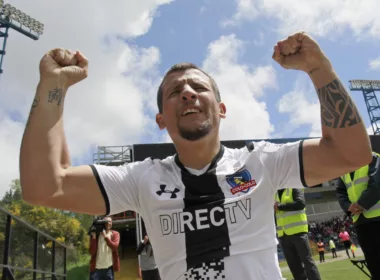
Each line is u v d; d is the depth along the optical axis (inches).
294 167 59.7
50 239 241.6
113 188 61.7
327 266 418.9
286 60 60.5
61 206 57.6
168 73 70.0
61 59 61.4
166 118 66.4
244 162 62.5
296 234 181.5
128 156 1037.8
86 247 1124.5
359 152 55.4
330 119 56.9
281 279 54.9
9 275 164.1
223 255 53.4
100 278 248.5
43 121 56.6
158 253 58.1
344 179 148.3
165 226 57.4
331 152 56.5
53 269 250.4
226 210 56.5
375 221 123.9
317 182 59.7
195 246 54.6
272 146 64.4
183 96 62.8
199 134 61.7
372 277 125.3
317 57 57.7
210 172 60.8
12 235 174.7
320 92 58.3
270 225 58.1
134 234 1486.2
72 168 60.2
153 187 61.2
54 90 58.7
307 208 1279.5
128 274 908.0
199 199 57.7
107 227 258.1
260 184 59.4
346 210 145.6
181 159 65.4
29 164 54.0
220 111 72.5
